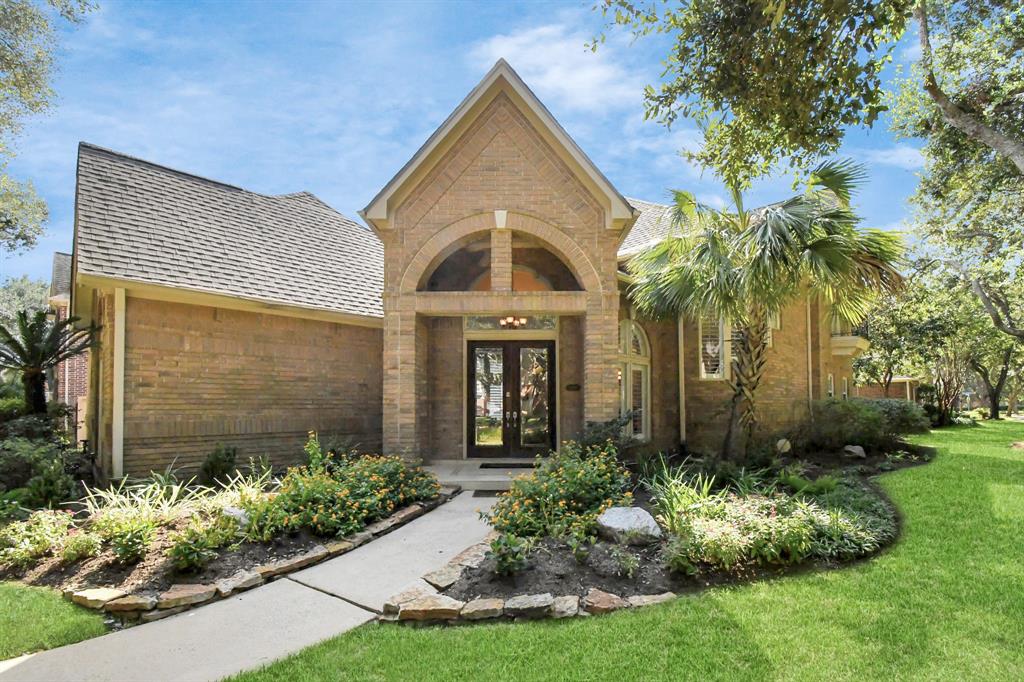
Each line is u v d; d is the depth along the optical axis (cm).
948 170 1338
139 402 945
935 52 1068
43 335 1111
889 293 1062
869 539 614
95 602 507
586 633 438
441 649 422
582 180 1020
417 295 1018
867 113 469
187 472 989
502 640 432
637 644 420
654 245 1173
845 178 929
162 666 411
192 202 1217
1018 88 995
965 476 967
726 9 506
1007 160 1180
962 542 629
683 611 472
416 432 1034
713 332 1320
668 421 1345
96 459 1170
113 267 931
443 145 1020
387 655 416
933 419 2631
